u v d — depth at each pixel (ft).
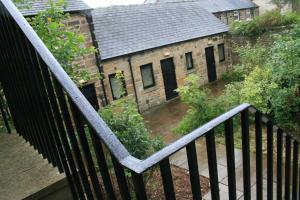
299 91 24.94
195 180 3.63
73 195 5.42
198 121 26.50
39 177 5.55
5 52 5.71
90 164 4.06
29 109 5.63
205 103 26.58
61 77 3.66
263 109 23.07
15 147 6.90
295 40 24.63
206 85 46.14
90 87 31.50
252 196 13.92
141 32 40.06
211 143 3.83
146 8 45.80
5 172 5.87
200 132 3.53
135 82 36.73
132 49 36.22
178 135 27.48
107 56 33.32
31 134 6.26
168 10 48.08
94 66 31.12
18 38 4.84
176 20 46.52
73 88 3.52
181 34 43.42
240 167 17.33
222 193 14.75
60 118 4.68
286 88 23.77
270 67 25.46
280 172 5.83
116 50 34.99
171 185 3.23
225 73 50.06
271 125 5.18
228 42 49.73
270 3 81.71
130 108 14.10
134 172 2.77
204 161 18.75
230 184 4.55
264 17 44.57
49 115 4.91
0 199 5.06
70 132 4.36
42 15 11.28
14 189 5.28
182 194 14.87
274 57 24.80
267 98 23.71
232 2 78.33
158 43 39.29
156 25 43.11
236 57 49.60
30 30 4.33
